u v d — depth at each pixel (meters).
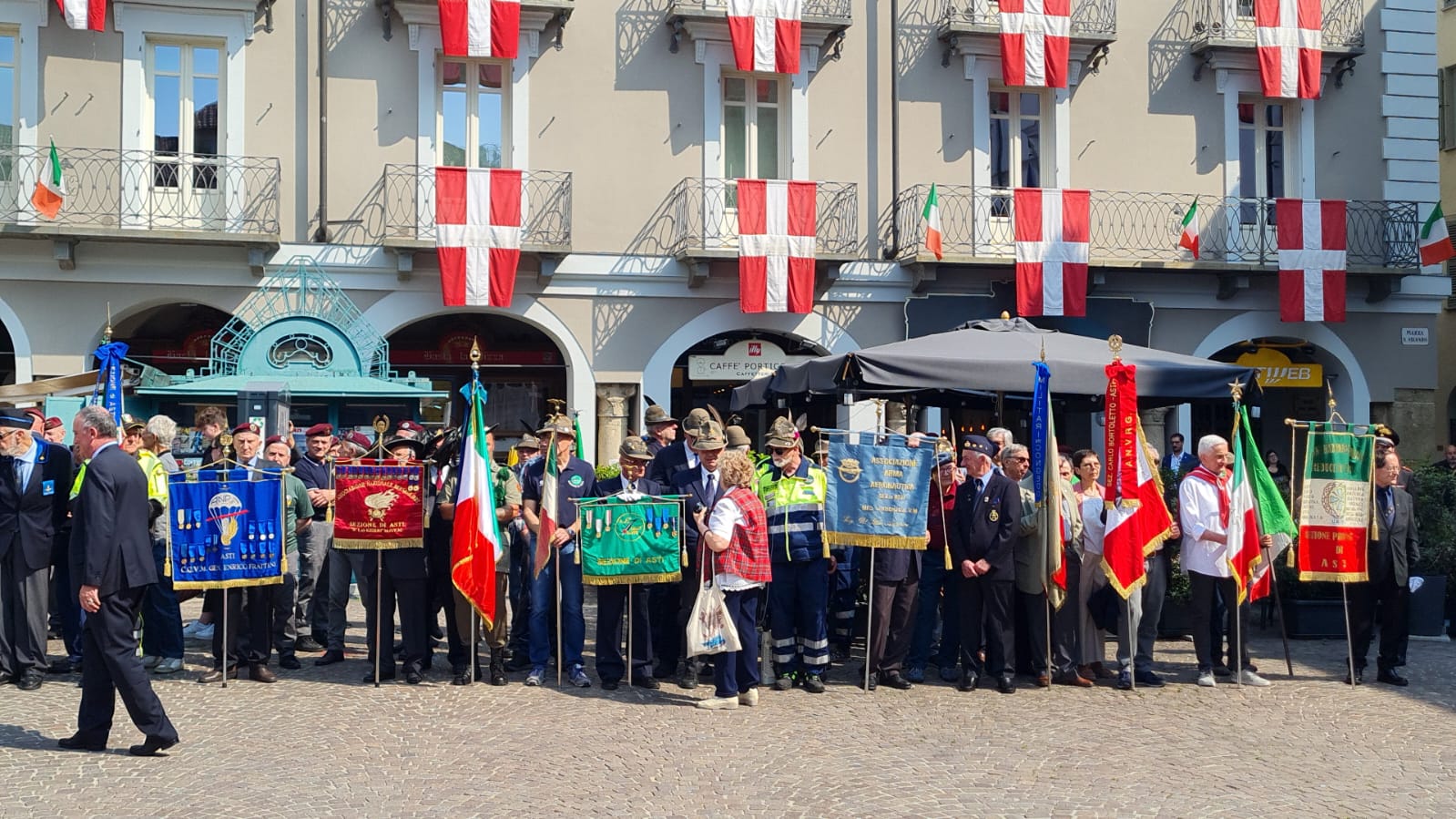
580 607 10.55
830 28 19.61
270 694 9.95
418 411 15.88
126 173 17.88
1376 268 20.64
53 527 10.14
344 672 10.90
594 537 10.19
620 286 19.34
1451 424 26.91
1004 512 10.39
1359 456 11.05
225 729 8.80
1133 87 20.64
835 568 11.51
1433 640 13.49
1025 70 19.77
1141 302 20.39
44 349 17.80
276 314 18.38
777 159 19.98
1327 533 10.95
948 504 10.83
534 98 19.08
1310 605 13.17
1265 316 20.97
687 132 19.50
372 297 18.73
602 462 19.30
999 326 13.27
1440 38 27.00
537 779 7.66
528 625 11.19
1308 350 21.66
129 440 10.59
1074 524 10.91
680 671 11.02
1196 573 10.80
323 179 18.44
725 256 18.97
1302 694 10.49
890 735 8.88
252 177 18.27
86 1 17.50
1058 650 10.79
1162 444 20.94
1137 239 20.50
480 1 18.27
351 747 8.37
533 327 20.58
